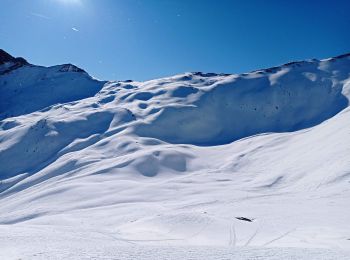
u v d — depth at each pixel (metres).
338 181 71.00
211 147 161.12
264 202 62.91
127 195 88.44
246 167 119.50
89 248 19.22
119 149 156.25
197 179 106.31
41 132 187.38
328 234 34.22
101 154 150.88
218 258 16.59
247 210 53.66
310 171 86.44
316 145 108.38
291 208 53.38
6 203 105.06
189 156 139.62
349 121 113.38
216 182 101.44
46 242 23.20
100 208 73.31
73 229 37.97
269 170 106.75
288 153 116.81
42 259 15.84
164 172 122.81
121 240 31.78
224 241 33.06
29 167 164.25
